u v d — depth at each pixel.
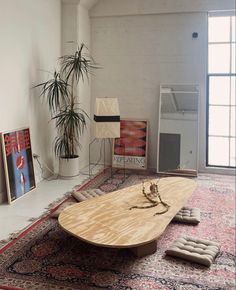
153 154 6.30
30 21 4.83
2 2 4.15
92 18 6.26
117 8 6.06
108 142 6.46
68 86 5.56
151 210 3.28
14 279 2.62
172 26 5.93
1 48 4.18
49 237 3.37
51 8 5.44
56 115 5.65
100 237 2.70
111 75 6.32
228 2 5.58
